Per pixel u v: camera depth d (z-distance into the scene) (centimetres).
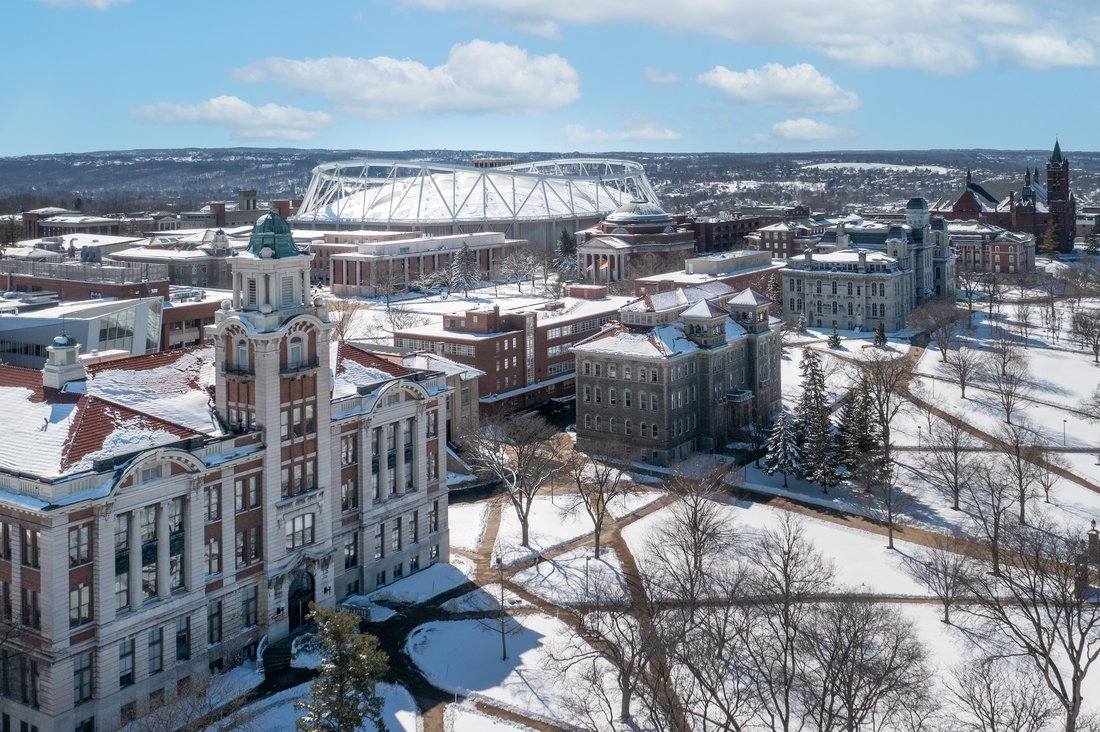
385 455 11100
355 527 10875
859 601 9575
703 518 10981
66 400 9262
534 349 19538
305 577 10262
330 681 7544
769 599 8844
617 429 15775
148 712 8175
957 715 8306
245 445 9550
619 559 11831
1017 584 10194
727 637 8531
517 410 18850
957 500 13388
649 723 8344
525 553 12075
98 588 8281
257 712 8550
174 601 8881
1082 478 14738
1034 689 8281
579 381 16100
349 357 11550
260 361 9544
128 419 9112
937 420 17500
